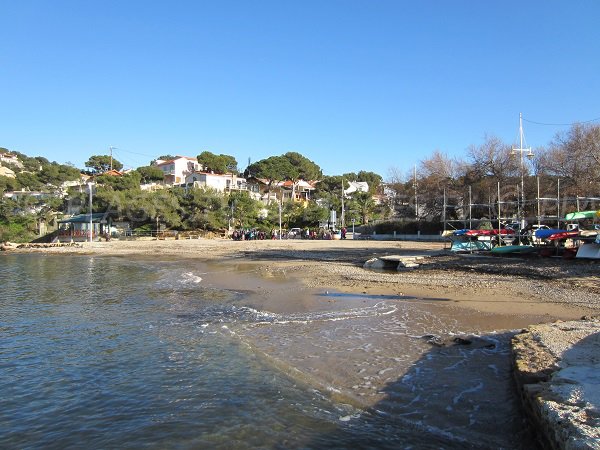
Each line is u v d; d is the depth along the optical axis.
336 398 6.82
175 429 5.96
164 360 8.92
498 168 51.19
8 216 66.88
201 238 65.44
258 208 76.31
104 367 8.60
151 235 65.94
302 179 121.81
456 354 8.62
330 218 72.81
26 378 8.09
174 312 13.85
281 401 6.75
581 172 41.81
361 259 30.08
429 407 6.37
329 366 8.21
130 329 11.66
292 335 10.48
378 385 7.24
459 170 59.88
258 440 5.60
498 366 7.87
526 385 5.74
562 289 14.73
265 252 38.69
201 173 94.06
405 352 8.86
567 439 4.19
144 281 22.14
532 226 29.77
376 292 16.00
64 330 11.65
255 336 10.50
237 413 6.38
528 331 8.47
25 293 18.41
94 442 5.70
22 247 55.94
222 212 69.75
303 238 65.00
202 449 5.43
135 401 6.94
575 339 7.62
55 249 50.91
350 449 5.32
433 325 10.91
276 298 15.78
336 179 107.81
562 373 5.91
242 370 8.18
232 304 14.99
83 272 27.34
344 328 10.95
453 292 15.28
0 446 5.66
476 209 49.91
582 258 21.33
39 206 70.56
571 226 30.42
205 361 8.76
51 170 99.38
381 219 72.38
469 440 5.42
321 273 22.50
